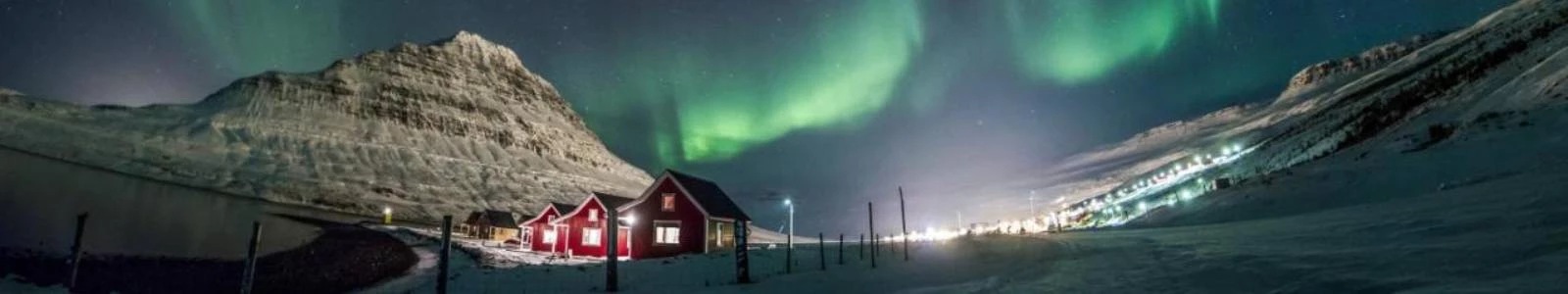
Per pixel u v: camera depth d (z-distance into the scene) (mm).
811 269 22281
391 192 138500
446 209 132500
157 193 89750
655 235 42906
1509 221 10961
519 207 153500
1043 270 14188
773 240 89750
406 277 30891
